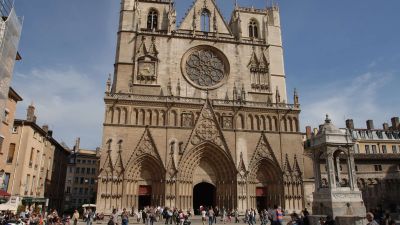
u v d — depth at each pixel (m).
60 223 36.22
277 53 71.25
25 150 53.41
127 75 62.22
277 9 75.62
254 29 73.31
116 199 54.00
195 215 61.69
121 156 55.78
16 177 51.81
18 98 48.28
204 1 71.62
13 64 35.25
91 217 42.84
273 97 67.44
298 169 61.09
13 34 34.09
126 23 65.69
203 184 67.06
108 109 57.94
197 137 59.56
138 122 58.47
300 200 59.62
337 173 36.22
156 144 57.62
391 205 69.25
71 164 121.31
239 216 56.28
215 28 69.69
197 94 64.00
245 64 68.06
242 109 63.03
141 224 47.59
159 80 62.97
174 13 69.62
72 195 120.94
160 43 65.38
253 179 59.94
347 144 35.09
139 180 57.03
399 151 87.00
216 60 67.81
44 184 66.50
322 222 25.84
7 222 30.47
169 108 60.19
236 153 60.00
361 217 28.30
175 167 56.72
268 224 48.16
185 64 65.44
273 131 62.66
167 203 54.84
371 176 71.56
